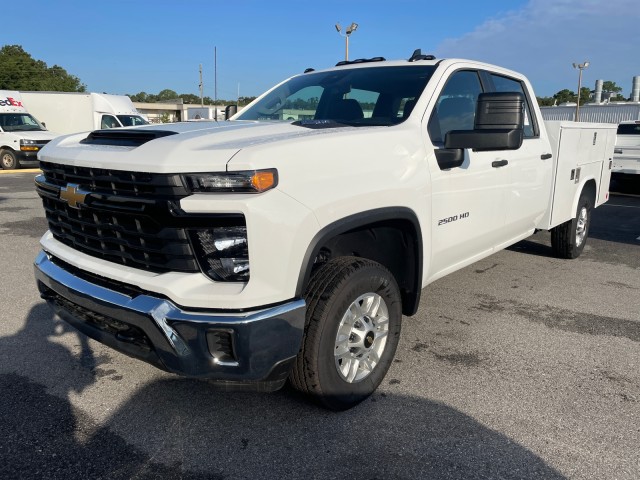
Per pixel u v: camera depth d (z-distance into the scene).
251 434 2.88
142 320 2.51
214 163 2.39
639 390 3.42
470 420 3.04
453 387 3.42
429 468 2.62
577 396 3.33
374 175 3.01
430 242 3.58
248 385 2.64
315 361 2.82
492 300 5.11
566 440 2.86
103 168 2.62
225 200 2.37
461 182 3.83
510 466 2.64
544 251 7.14
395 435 2.89
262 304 2.48
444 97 3.88
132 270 2.65
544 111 48.38
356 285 2.91
